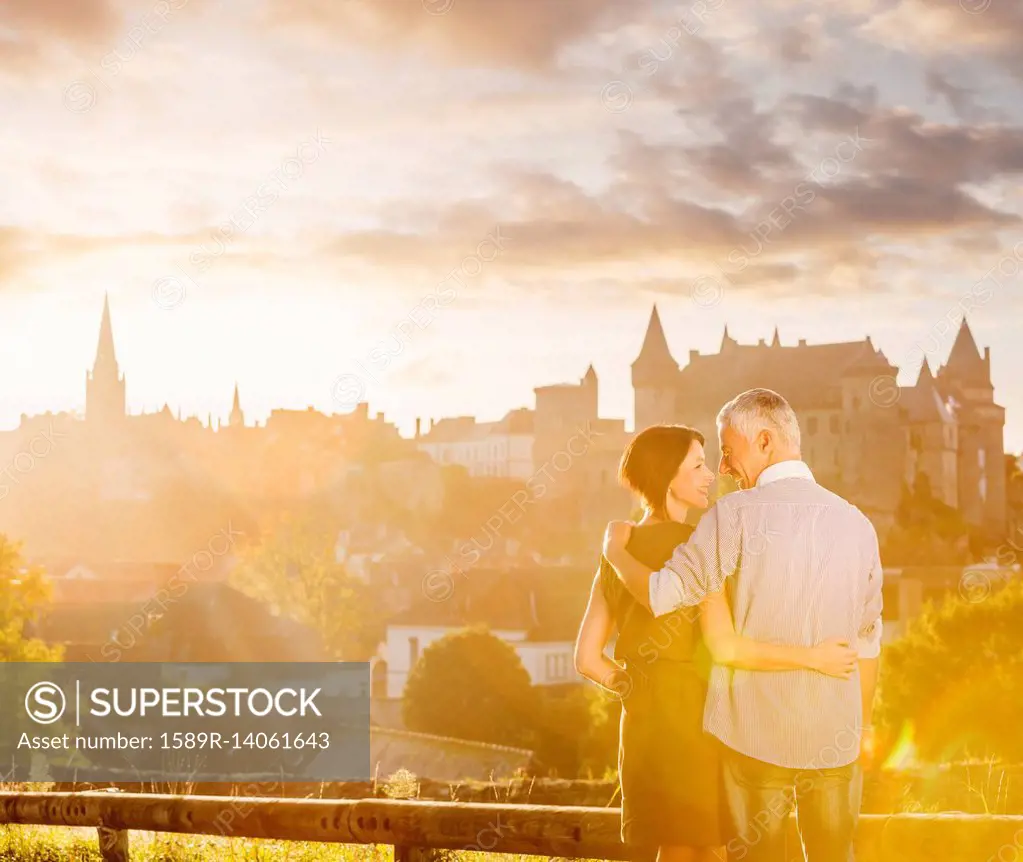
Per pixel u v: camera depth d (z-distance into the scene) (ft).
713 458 165.58
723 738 10.93
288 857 18.22
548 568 417.28
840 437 579.48
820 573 10.76
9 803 18.45
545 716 230.89
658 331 654.53
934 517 532.32
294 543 396.98
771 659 10.66
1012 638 139.23
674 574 11.04
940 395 608.19
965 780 23.40
